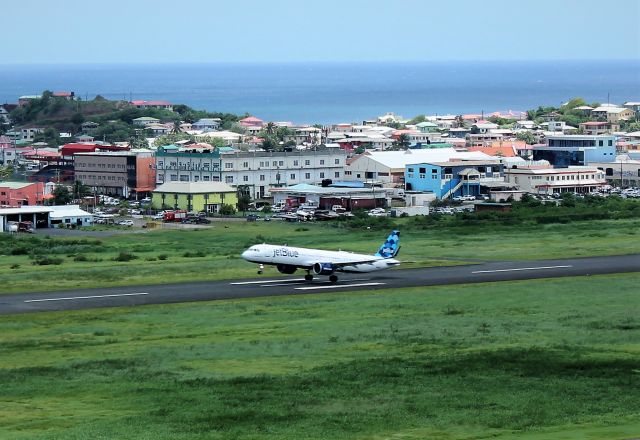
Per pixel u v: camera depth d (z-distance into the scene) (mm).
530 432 159500
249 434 159375
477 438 156625
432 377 196000
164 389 186750
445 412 172000
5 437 157250
